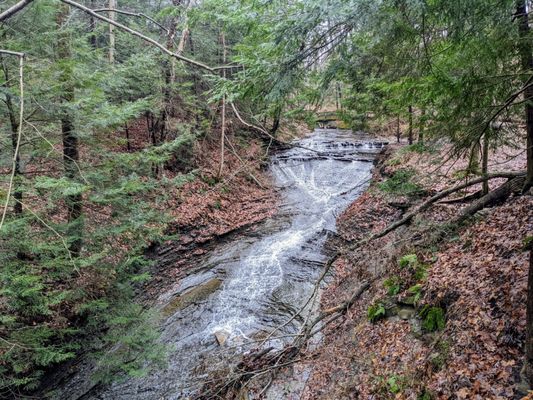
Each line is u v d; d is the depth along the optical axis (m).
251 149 18.64
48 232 6.31
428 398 4.70
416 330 6.11
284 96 3.84
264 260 12.00
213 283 10.94
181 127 14.28
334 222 14.12
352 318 7.95
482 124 4.64
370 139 25.91
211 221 14.22
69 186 5.52
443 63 4.28
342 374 6.50
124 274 7.72
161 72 13.30
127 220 7.42
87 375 7.64
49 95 5.80
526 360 3.97
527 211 6.71
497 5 3.38
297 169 20.77
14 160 1.92
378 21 3.11
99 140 7.70
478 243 6.89
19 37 6.25
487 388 4.17
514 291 5.11
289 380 7.05
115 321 7.10
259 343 8.30
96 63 7.30
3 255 5.67
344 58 3.73
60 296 6.20
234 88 3.71
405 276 7.55
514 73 4.08
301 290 10.26
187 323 9.28
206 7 3.95
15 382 6.11
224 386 6.95
